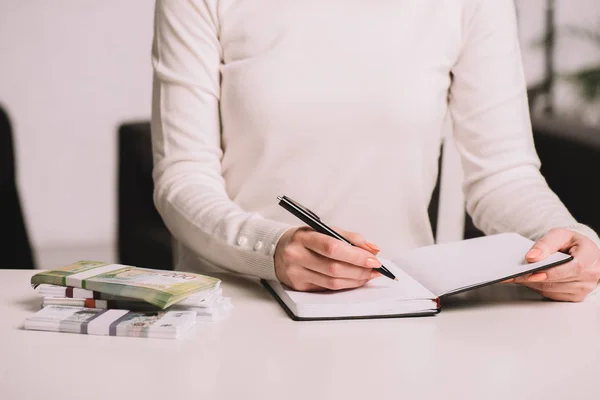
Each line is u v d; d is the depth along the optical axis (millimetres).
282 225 1168
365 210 1497
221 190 1389
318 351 896
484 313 1076
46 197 3758
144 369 831
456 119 1534
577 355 902
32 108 3678
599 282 1189
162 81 1441
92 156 3779
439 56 1485
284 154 1455
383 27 1460
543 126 2396
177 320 956
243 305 1091
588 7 4023
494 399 766
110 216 3838
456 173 2299
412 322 1021
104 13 3674
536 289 1156
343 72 1447
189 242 1296
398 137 1467
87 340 919
